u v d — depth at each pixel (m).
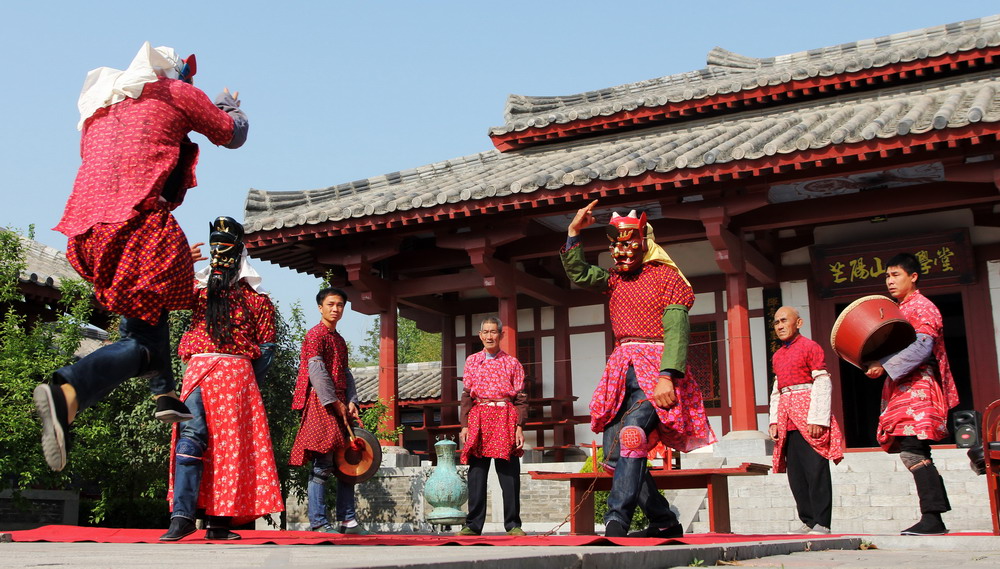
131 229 3.71
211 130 3.99
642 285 4.95
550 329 15.59
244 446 4.52
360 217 13.07
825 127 11.59
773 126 12.80
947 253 13.06
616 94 16.73
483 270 13.22
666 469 6.66
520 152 15.62
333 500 12.23
